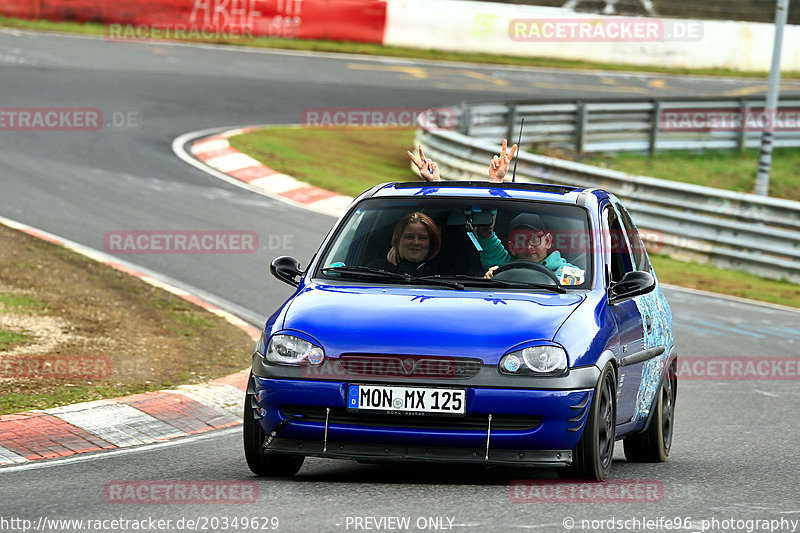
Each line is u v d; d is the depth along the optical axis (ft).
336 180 272.10
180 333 142.20
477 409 71.72
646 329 88.74
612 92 437.17
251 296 170.60
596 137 344.90
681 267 244.42
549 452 73.00
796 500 73.41
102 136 294.25
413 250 83.97
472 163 282.56
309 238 212.64
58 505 69.26
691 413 119.03
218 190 251.80
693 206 252.42
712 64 522.47
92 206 222.89
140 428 97.71
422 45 484.33
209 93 361.30
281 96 370.32
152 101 340.18
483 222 84.69
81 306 150.82
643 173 328.70
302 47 452.76
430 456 72.59
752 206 244.63
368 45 475.31
